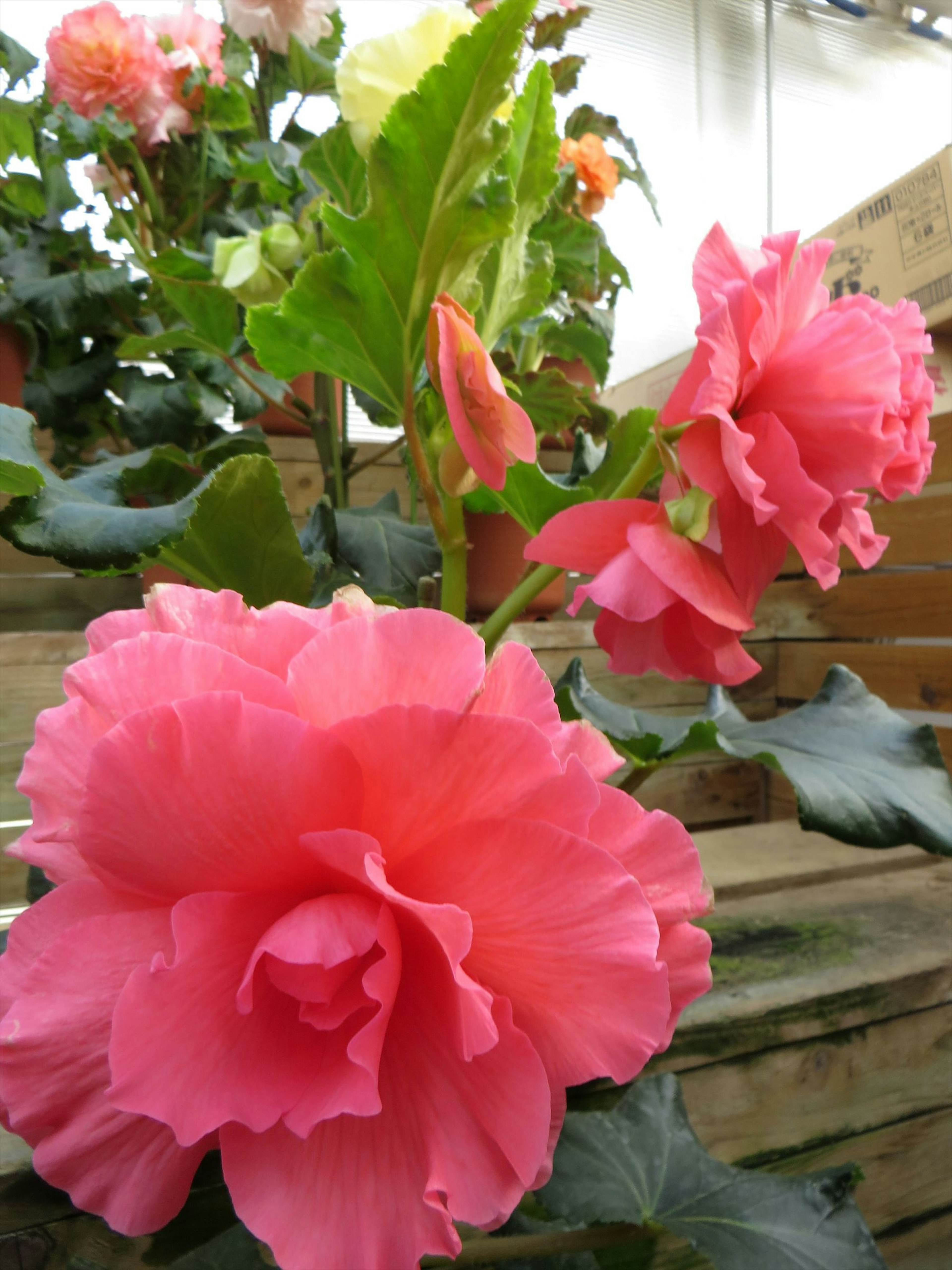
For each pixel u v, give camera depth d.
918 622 0.79
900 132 1.78
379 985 0.17
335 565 0.52
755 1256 0.28
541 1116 0.18
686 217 1.58
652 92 1.55
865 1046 0.41
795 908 0.49
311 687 0.19
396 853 0.19
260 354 0.38
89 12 0.69
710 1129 0.38
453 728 0.17
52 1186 0.22
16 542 0.30
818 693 0.49
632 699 0.82
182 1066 0.17
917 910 0.48
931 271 0.87
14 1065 0.18
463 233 0.33
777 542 0.29
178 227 0.78
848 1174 0.31
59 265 0.83
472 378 0.28
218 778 0.17
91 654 0.20
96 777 0.17
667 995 0.18
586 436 0.56
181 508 0.32
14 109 0.83
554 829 0.18
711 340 0.24
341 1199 0.18
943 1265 0.44
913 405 0.30
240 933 0.19
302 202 0.75
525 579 0.39
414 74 0.35
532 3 0.28
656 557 0.27
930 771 0.41
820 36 1.66
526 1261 0.29
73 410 0.79
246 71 0.84
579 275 0.72
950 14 1.68
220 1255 0.26
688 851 0.21
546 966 0.19
